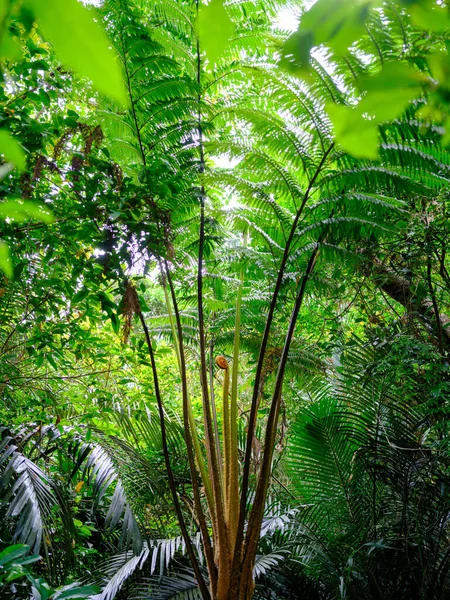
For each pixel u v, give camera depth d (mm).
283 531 3365
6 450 2494
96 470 2783
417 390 3297
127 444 3139
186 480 3516
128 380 2916
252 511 2445
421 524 3080
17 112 2045
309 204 2977
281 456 3709
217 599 2402
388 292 3725
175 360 5219
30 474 2443
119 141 2787
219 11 208
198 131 2910
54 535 2811
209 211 2797
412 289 3555
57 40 169
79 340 2773
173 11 2746
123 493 2773
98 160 2270
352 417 3504
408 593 3035
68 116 2262
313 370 3838
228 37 212
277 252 3086
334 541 3199
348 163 2574
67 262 2455
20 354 3445
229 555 2441
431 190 2641
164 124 2883
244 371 5387
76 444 3002
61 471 3029
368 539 3137
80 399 2873
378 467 3277
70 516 2594
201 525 2514
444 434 3059
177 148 2924
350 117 225
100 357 2891
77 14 164
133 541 2637
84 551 2979
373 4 204
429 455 3279
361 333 4652
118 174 2299
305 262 3117
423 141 2266
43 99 2139
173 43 2865
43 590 1216
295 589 3154
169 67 2654
